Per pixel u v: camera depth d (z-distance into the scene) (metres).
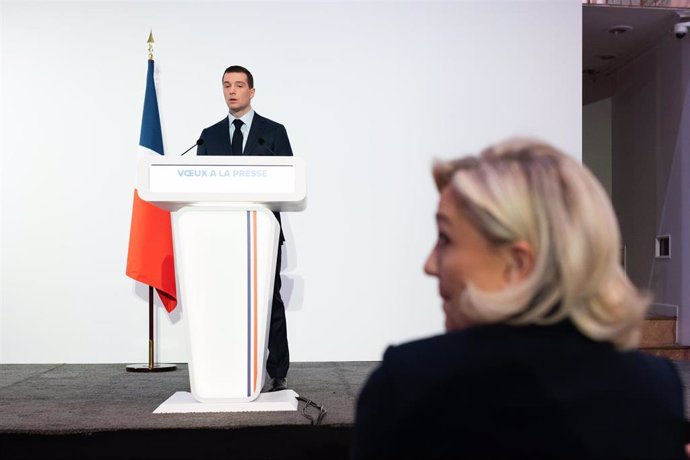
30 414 3.54
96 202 5.89
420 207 6.01
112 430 3.13
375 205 6.00
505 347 0.76
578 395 0.75
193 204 3.37
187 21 5.96
